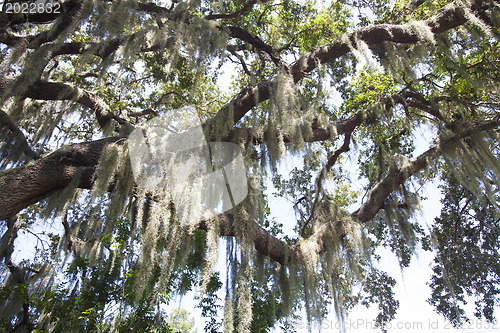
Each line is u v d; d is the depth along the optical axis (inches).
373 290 262.7
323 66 194.2
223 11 210.4
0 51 163.9
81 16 148.1
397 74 209.3
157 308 144.8
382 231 269.9
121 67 152.6
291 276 161.6
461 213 277.9
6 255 194.4
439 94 265.0
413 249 199.9
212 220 138.1
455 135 209.5
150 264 121.2
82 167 133.4
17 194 114.8
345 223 181.0
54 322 143.7
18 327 185.9
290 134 158.1
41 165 124.3
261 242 159.3
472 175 199.2
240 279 131.6
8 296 171.3
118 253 152.4
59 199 128.5
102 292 142.0
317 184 215.8
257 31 269.6
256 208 149.6
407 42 201.8
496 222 271.1
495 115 230.4
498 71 220.1
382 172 253.8
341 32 265.0
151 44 157.5
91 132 264.8
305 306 154.6
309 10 269.9
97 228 147.3
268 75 275.6
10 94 139.2
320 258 175.6
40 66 140.6
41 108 204.5
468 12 186.1
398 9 257.9
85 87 253.8
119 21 152.1
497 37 192.7
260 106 250.1
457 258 277.0
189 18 173.8
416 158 215.6
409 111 260.8
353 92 280.8
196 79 160.2
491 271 270.8
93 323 136.2
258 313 170.9
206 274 126.3
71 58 251.4
